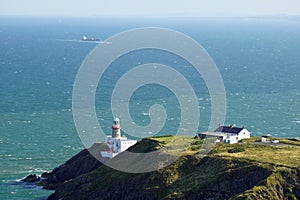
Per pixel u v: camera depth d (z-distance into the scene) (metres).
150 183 156.88
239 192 142.50
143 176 160.25
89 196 164.88
